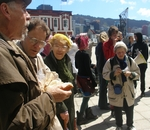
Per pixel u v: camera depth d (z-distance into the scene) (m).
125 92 3.15
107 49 4.15
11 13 1.07
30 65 1.21
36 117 1.00
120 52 3.15
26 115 0.97
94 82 3.65
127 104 3.20
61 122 2.00
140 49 5.28
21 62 1.07
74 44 4.86
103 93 4.55
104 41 4.31
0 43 1.01
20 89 0.97
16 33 1.15
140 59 4.91
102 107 4.61
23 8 1.13
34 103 1.04
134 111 4.43
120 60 3.21
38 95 1.18
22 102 0.99
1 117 0.91
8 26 1.10
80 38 3.55
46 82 1.49
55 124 1.40
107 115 4.27
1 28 1.11
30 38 1.68
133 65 3.25
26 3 1.16
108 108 4.61
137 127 3.64
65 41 2.24
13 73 0.94
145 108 4.59
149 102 5.00
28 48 1.71
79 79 3.61
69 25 46.06
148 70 9.82
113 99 3.22
